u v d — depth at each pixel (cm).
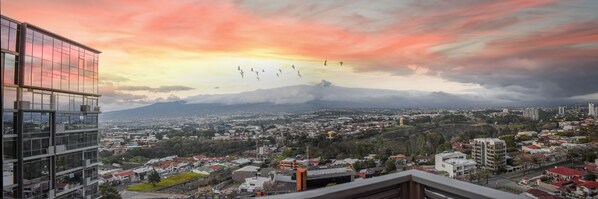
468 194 119
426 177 137
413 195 141
